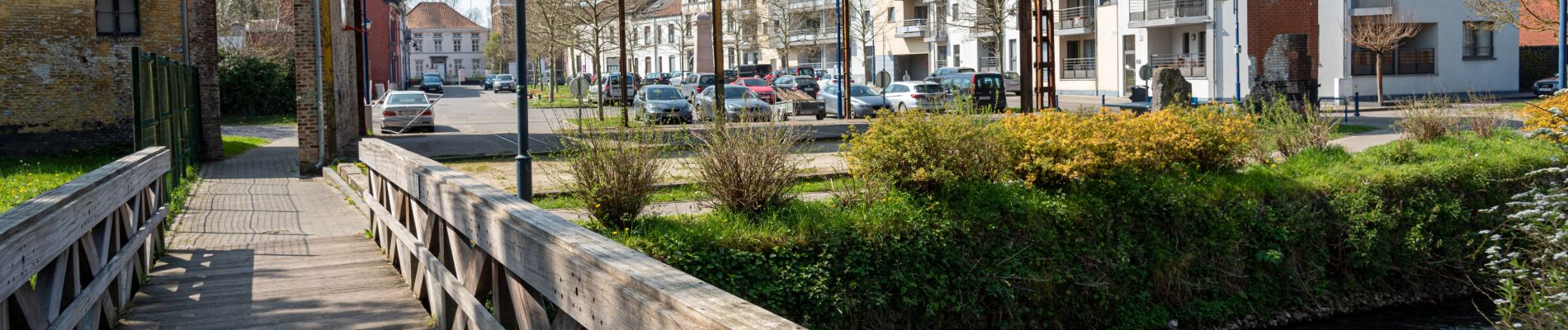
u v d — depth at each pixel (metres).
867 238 10.28
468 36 124.69
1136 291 11.67
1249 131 14.57
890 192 11.23
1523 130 15.49
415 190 7.29
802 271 9.73
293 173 19.75
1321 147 16.20
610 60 92.06
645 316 3.04
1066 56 52.28
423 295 6.96
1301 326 12.09
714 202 10.84
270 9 50.97
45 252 4.79
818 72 66.06
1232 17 42.16
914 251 10.43
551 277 4.04
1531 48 45.94
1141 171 12.62
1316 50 37.25
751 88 36.84
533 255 4.29
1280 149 16.36
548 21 46.50
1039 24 26.62
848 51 34.03
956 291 10.55
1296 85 24.73
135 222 7.72
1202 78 43.59
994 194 11.48
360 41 27.61
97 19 23.06
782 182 10.71
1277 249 12.48
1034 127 12.52
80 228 5.57
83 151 23.20
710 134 11.28
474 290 5.40
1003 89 33.84
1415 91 42.72
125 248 6.88
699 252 9.47
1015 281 10.96
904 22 63.53
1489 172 14.34
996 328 10.77
